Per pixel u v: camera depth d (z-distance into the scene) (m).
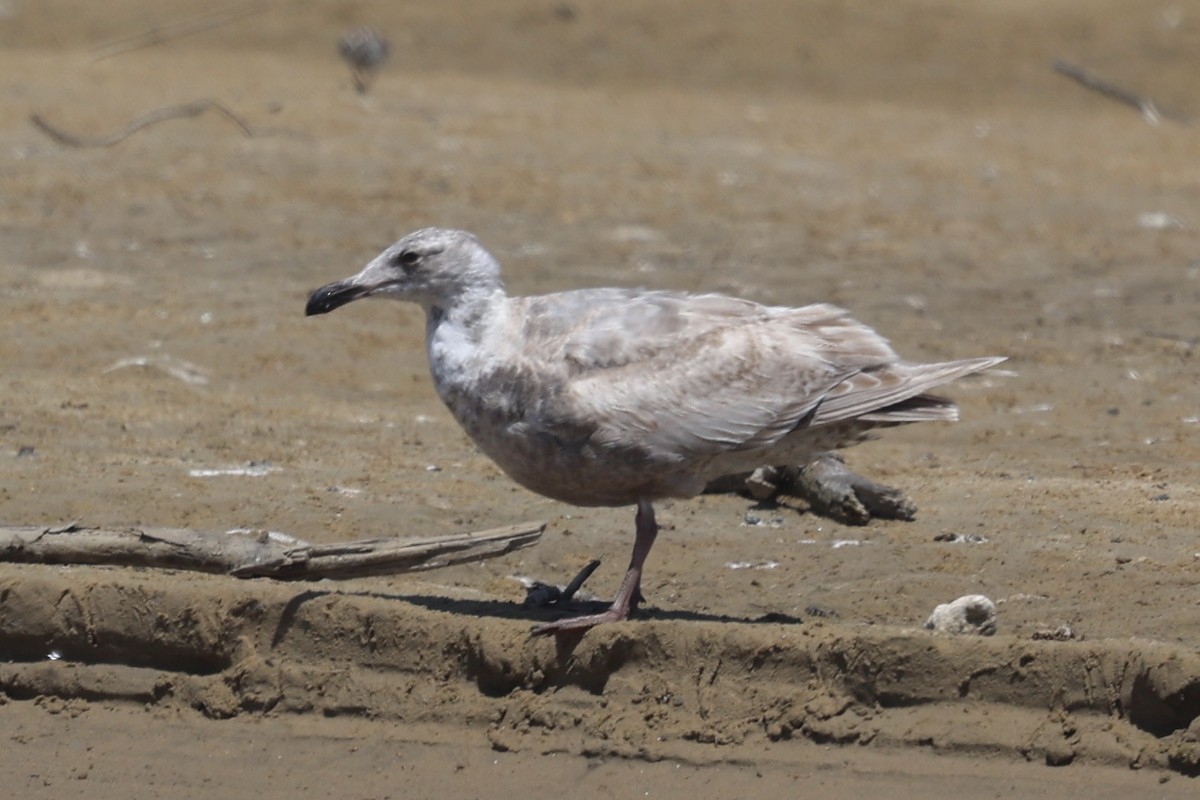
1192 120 37.03
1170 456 15.21
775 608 11.27
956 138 33.97
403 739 10.07
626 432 9.83
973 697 9.71
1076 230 25.38
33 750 10.19
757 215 25.67
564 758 9.86
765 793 9.48
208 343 18.36
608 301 10.23
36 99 33.06
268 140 29.64
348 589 11.36
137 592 10.61
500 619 10.29
